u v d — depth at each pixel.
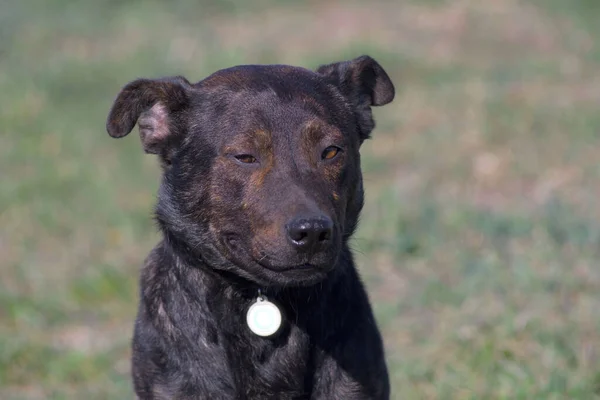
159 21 30.64
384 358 7.78
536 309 10.90
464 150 18.09
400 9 29.80
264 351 7.41
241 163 7.05
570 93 21.09
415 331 11.15
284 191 6.79
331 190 7.00
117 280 13.64
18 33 29.70
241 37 28.20
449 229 13.99
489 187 16.20
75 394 10.65
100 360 11.34
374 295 12.34
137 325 7.66
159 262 7.70
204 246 7.30
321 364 7.35
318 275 6.78
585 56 24.11
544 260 12.27
